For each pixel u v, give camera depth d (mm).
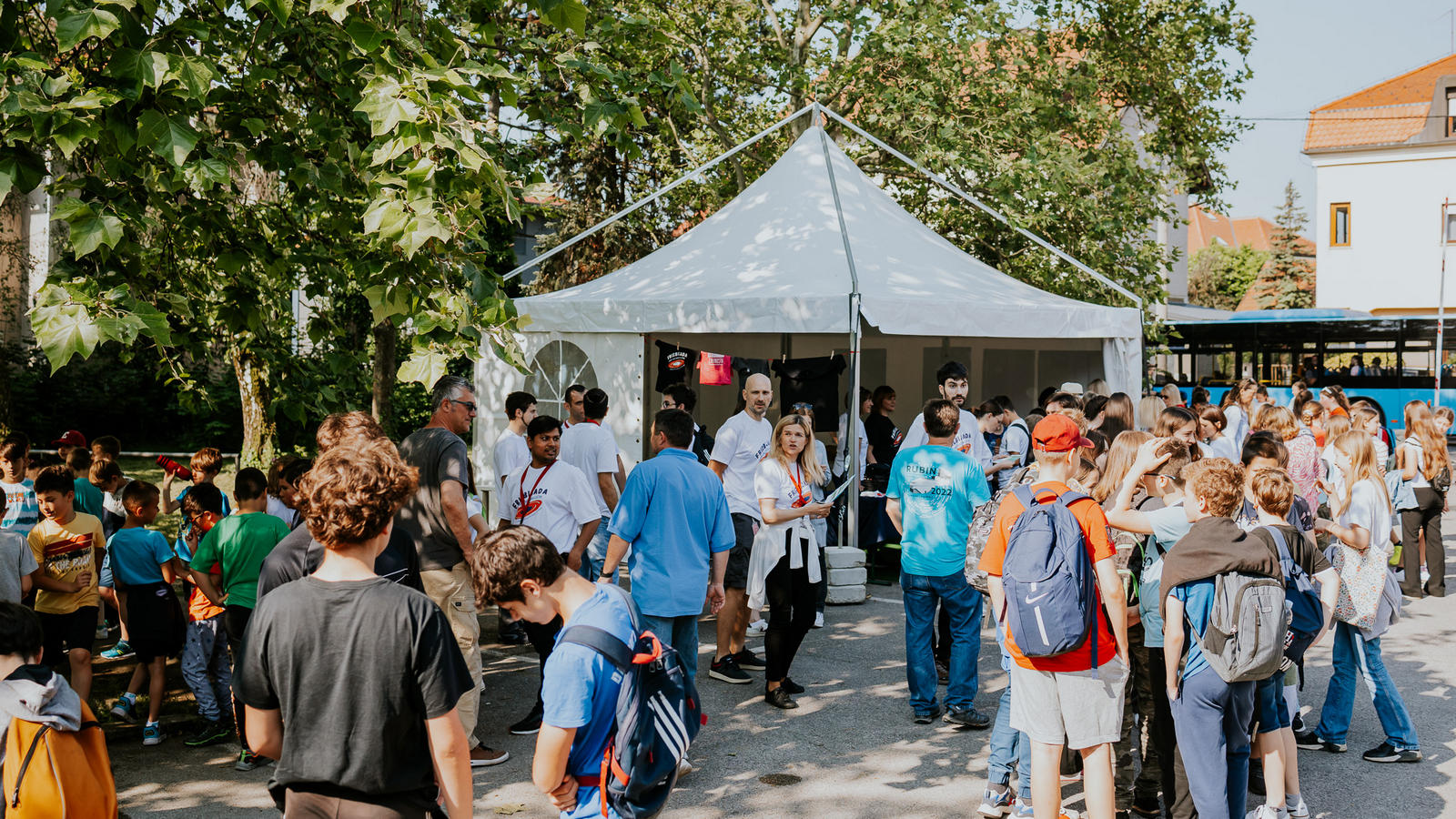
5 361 14961
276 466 6141
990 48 16250
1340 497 8516
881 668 7152
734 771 5309
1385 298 32719
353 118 5820
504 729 5902
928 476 5852
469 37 6188
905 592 6020
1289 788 4590
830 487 9812
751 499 6941
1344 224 33406
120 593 5699
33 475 7176
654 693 2947
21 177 4234
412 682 2646
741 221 11852
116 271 4645
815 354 15641
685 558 5375
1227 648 3961
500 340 4992
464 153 4480
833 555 9109
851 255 9805
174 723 5836
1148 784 4789
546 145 21500
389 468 2689
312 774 2615
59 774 3020
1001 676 7000
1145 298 17016
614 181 22516
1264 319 22734
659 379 10570
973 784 5160
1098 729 4062
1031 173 15031
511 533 2975
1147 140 18750
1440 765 5359
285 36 5867
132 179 5145
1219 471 4129
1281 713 4570
